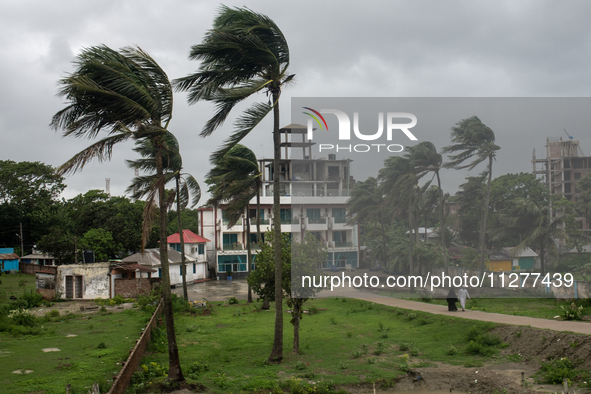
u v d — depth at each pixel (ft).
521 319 55.67
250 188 91.56
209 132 46.06
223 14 46.78
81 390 35.70
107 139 38.96
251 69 47.62
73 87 35.35
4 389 36.14
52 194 211.61
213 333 66.85
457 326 57.52
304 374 43.55
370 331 63.82
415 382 42.47
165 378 40.86
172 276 154.61
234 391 38.91
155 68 42.78
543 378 39.34
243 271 180.86
